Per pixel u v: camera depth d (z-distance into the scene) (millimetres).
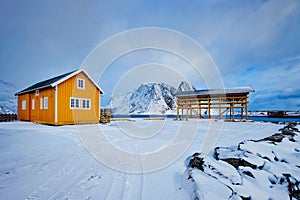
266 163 3121
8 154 4594
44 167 3844
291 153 3738
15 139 6539
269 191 2490
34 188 2854
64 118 13422
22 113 17844
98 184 3072
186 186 2859
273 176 2773
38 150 5133
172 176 3469
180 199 2543
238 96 16688
